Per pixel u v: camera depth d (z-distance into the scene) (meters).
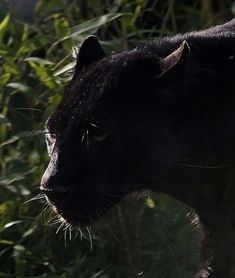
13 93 13.80
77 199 11.21
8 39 15.41
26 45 14.20
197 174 11.59
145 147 11.23
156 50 11.75
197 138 11.39
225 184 11.65
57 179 11.09
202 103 11.32
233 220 11.73
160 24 16.95
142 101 11.15
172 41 11.86
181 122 11.30
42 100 13.94
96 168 11.17
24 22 15.63
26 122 14.03
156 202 13.54
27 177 13.41
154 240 13.53
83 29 14.09
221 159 11.54
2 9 15.49
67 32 14.34
